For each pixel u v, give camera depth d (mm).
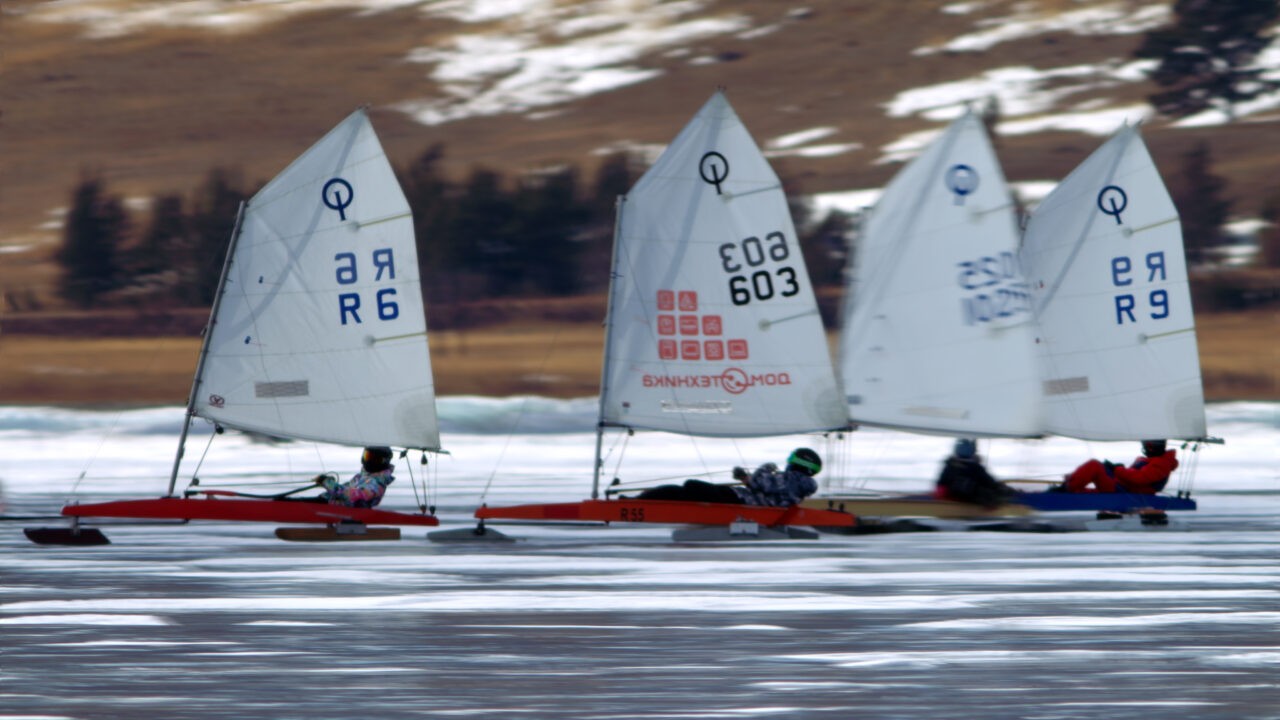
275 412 98250
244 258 98375
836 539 98250
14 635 61250
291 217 98875
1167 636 61562
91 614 66500
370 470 98750
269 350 98438
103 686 52031
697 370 101875
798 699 50375
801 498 100562
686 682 52875
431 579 78125
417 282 99188
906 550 91812
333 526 96500
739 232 102250
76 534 93812
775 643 60156
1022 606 69375
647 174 101875
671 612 67500
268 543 94312
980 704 49750
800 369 102500
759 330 102250
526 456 192625
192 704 49531
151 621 64750
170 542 95062
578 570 82062
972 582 77438
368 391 99062
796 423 102562
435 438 99062
